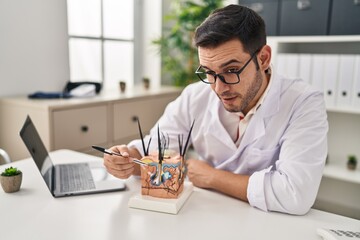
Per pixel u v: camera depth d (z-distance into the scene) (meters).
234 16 0.84
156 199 0.86
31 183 1.01
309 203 0.85
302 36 1.78
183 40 2.56
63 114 1.62
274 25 1.86
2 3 1.74
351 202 2.07
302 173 0.87
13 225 0.76
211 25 0.83
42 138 1.59
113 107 1.89
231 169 1.13
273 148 1.04
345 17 1.64
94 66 2.43
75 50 2.26
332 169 1.89
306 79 1.84
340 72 1.74
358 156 2.00
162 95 2.28
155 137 1.14
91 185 0.99
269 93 1.02
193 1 2.59
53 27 2.03
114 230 0.74
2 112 1.78
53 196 0.92
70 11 2.19
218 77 0.86
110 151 1.01
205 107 1.18
